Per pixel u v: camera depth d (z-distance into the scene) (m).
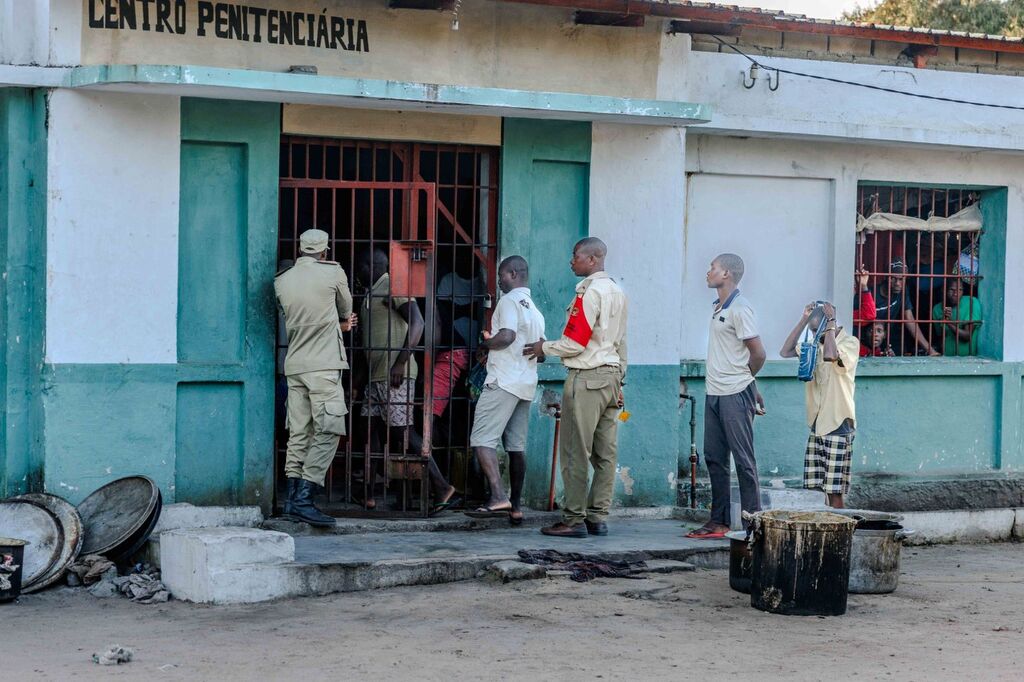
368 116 9.79
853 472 12.18
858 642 7.12
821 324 10.34
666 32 10.79
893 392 12.34
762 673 6.38
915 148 12.17
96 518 8.69
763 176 11.74
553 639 7.01
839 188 11.99
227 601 7.79
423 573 8.35
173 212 9.23
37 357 8.94
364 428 9.91
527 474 10.41
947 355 12.84
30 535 8.28
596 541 9.43
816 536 7.69
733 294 9.51
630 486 10.73
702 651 6.82
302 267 9.18
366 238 9.95
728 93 11.34
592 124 10.54
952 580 9.21
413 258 9.63
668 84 10.83
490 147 10.31
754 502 9.46
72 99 8.86
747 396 9.48
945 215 12.81
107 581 8.12
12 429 8.95
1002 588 8.92
